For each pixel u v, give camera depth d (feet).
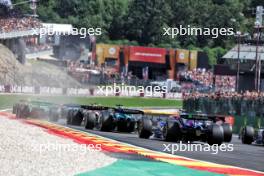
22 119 251.39
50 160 103.71
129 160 112.06
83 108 225.15
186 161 117.91
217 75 637.71
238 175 101.81
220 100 309.22
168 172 99.91
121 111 199.82
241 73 574.15
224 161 124.16
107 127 200.13
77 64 647.15
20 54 633.20
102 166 101.19
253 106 278.67
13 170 89.92
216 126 161.58
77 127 215.72
